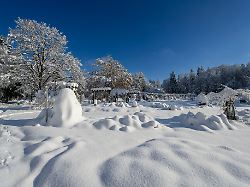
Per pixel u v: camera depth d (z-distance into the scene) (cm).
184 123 991
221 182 397
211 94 1719
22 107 1975
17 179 411
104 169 442
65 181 400
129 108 1822
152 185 388
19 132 723
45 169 443
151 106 2322
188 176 414
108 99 3475
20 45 2845
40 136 665
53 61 2962
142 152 507
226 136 778
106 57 4956
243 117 1386
